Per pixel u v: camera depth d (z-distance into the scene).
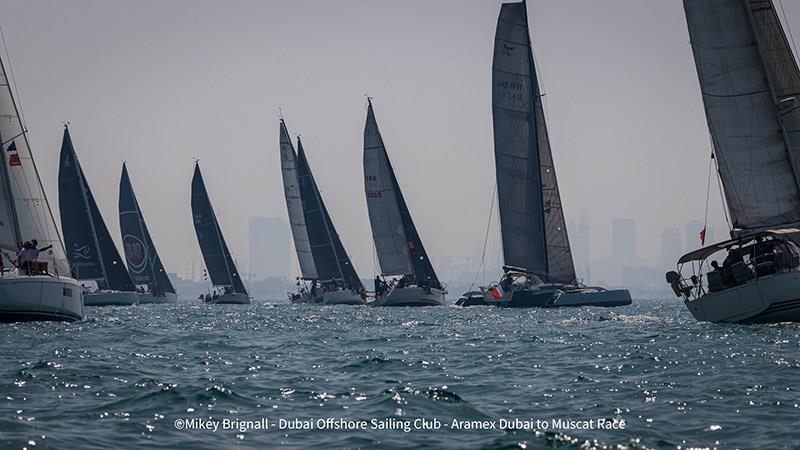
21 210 171.88
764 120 158.62
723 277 151.25
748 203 161.12
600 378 96.31
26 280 160.62
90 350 126.38
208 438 67.38
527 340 145.38
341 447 64.69
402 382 95.31
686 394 84.56
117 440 66.12
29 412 75.31
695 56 161.25
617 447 64.19
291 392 87.69
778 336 133.00
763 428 69.88
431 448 64.31
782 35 157.75
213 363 113.44
